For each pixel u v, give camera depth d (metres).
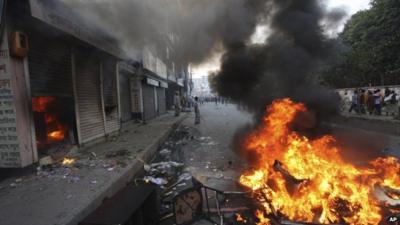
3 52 4.81
